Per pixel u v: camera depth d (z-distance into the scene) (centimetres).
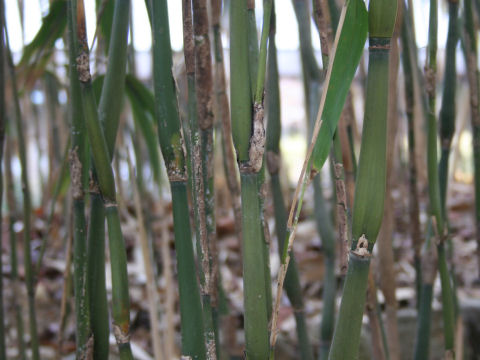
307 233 184
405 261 153
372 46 53
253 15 63
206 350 62
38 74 88
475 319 123
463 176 253
